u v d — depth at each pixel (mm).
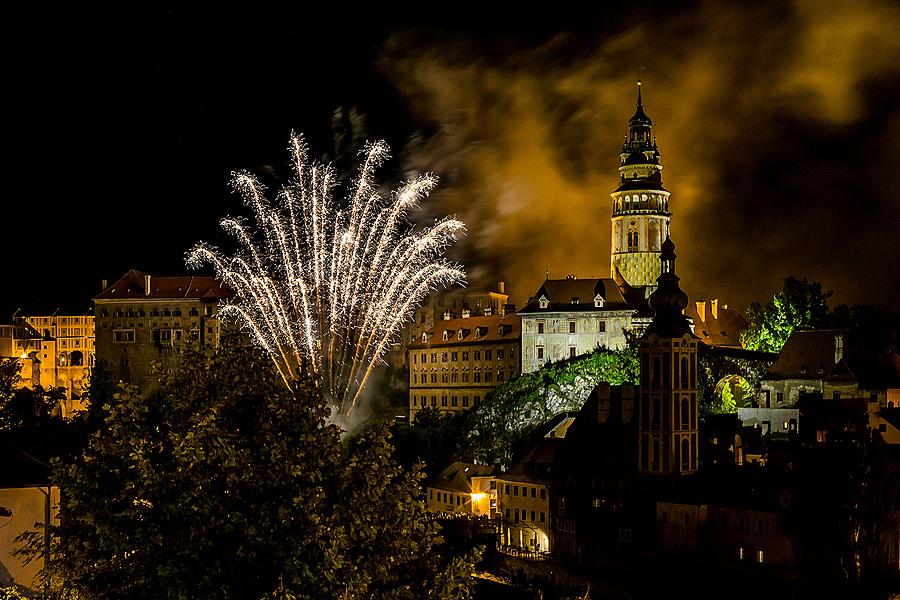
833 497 108562
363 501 38906
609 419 145500
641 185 193625
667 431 130750
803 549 109750
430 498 153250
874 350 155500
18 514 51406
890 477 114500
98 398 172250
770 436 148125
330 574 34969
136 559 35719
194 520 35562
